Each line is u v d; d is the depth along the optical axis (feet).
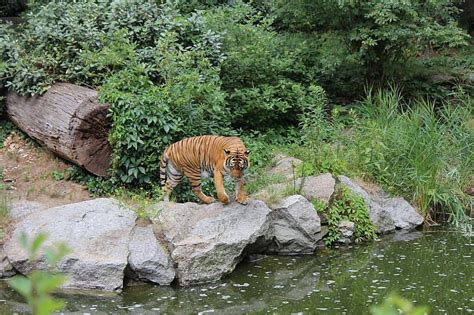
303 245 24.63
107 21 31.71
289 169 28.89
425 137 30.30
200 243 21.74
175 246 21.62
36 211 23.70
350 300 20.08
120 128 25.48
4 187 26.35
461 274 22.49
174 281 21.25
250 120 33.35
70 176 27.48
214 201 24.61
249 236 22.76
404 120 31.78
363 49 35.37
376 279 21.95
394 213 27.99
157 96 26.27
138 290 20.63
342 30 37.50
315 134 30.53
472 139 32.14
